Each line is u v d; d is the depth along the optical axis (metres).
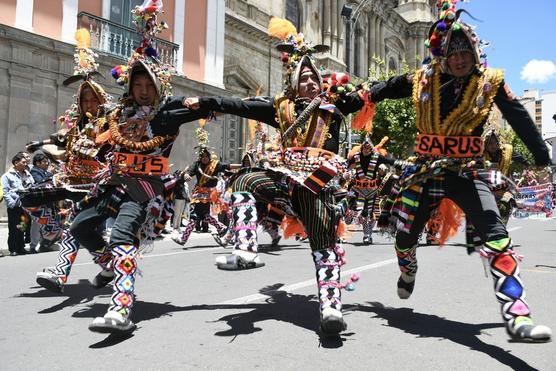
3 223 12.59
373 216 9.53
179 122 3.63
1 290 4.89
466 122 3.05
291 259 7.10
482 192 2.94
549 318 3.58
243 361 2.67
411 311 3.79
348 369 2.55
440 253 7.64
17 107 12.89
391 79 3.49
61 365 2.64
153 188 3.49
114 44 15.29
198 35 18.33
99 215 3.74
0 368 2.62
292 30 3.60
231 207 3.28
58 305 4.16
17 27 13.00
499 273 2.67
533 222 15.92
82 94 4.54
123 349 2.89
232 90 22.72
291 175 3.16
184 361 2.67
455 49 2.99
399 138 24.31
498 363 2.63
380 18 34.88
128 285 3.11
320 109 3.38
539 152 2.98
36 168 8.69
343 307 3.95
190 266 6.54
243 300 4.22
